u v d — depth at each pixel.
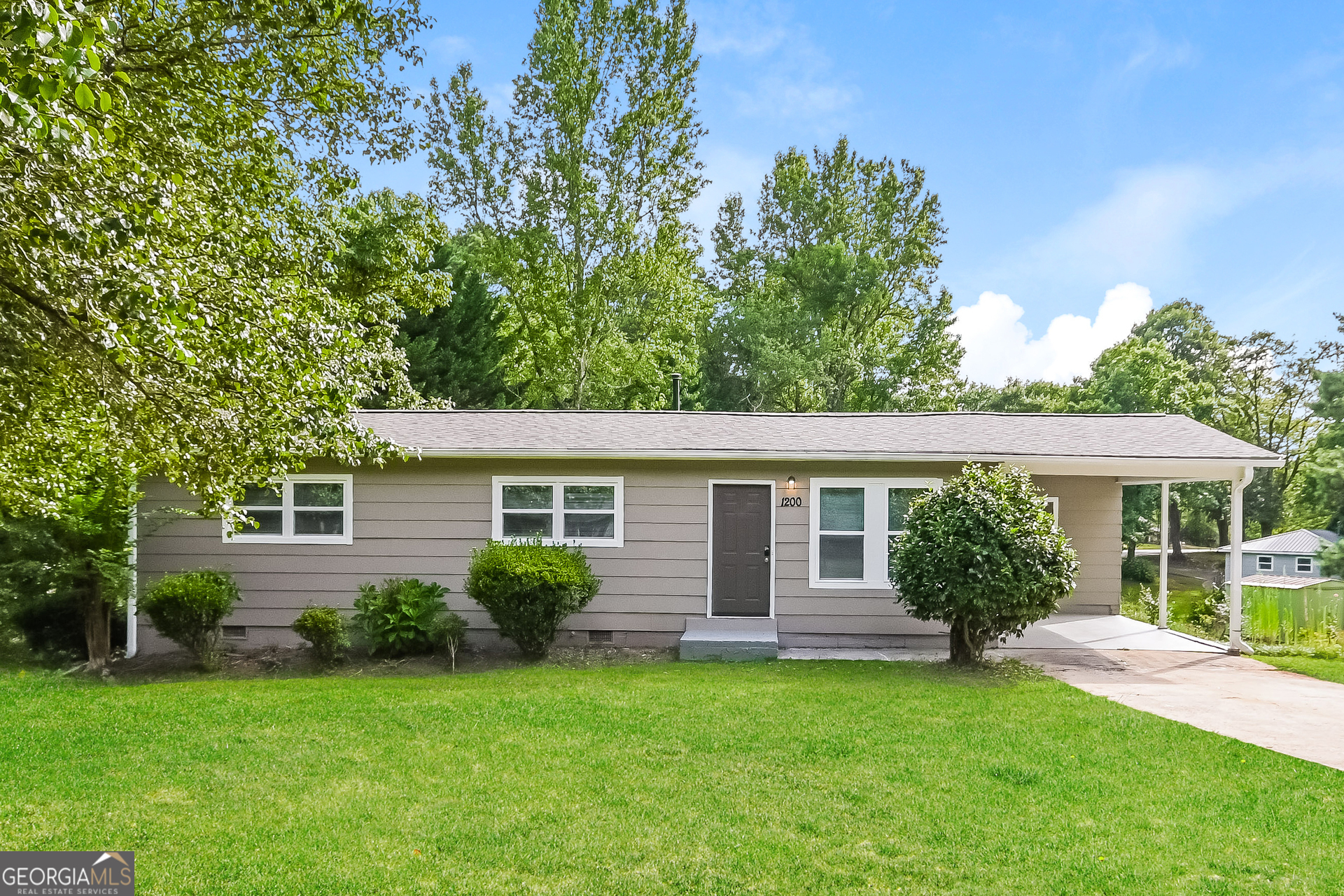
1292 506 34.03
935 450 11.32
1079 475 13.64
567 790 5.20
